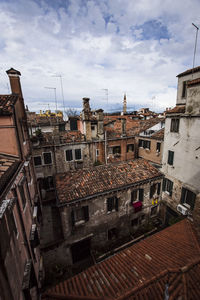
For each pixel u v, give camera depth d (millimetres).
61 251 11062
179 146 13797
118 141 22609
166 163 15516
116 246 12797
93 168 13250
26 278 6344
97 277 5836
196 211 7797
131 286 4957
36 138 18297
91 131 21234
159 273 5094
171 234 7812
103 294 4922
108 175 12703
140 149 23391
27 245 7426
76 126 23859
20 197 7340
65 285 5664
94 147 20812
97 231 11945
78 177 12148
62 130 24109
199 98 11594
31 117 31047
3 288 4285
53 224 13984
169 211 15469
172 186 14898
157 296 4559
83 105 19484
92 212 11328
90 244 11969
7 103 8203
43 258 10672
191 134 12531
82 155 20422
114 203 12156
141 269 5758
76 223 11086
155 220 15250
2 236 4480
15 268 5477
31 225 9062
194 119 12172
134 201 13375
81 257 12133
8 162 7598
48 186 19781
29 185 10180
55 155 19125
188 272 4934
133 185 12352
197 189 12336
